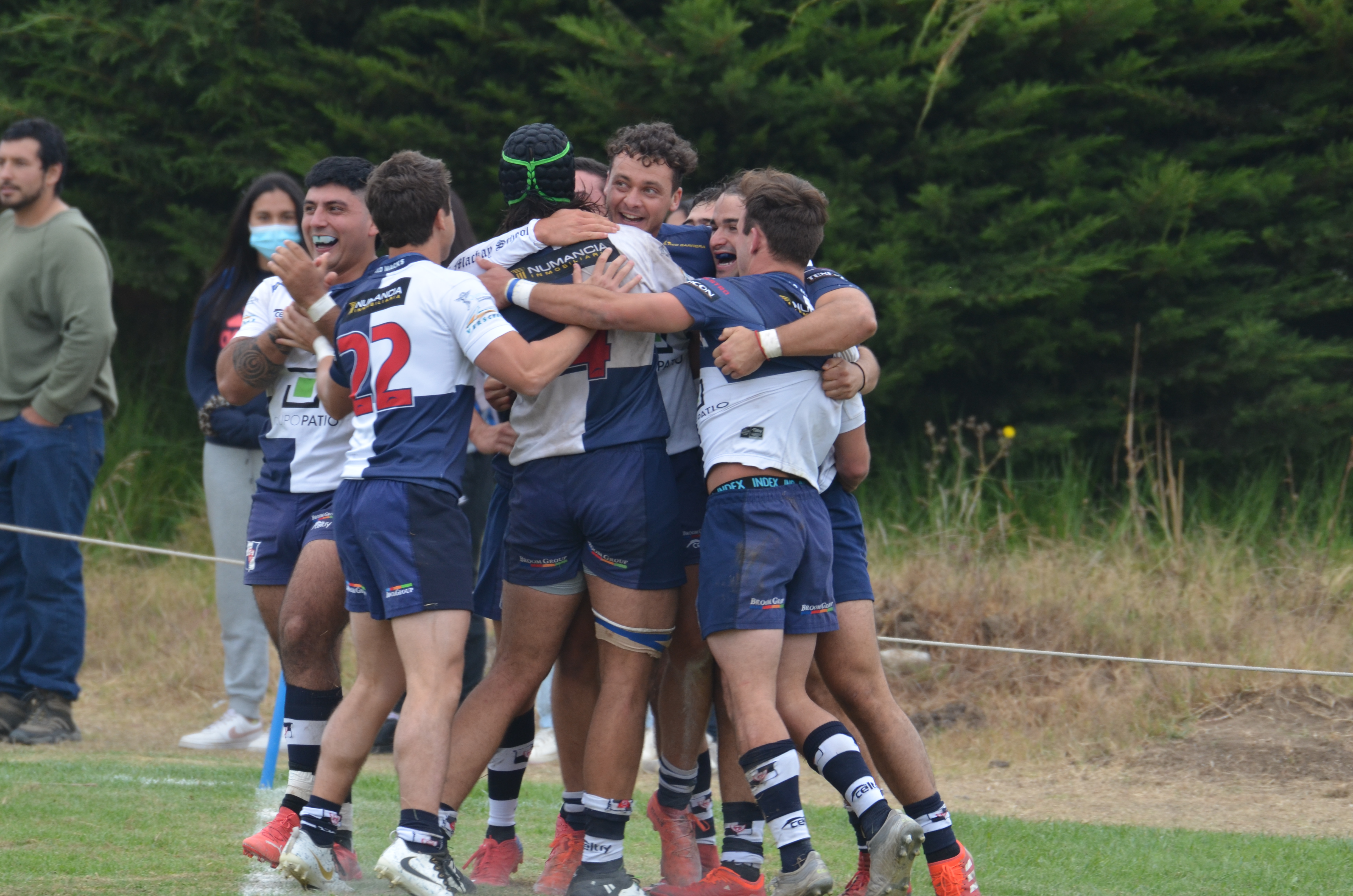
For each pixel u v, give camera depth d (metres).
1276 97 39.16
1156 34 38.94
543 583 14.12
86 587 37.44
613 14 39.44
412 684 13.10
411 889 12.35
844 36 38.69
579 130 40.47
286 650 14.62
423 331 13.41
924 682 28.86
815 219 14.28
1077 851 17.77
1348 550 32.53
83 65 42.97
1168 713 26.06
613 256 14.00
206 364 24.69
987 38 38.06
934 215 38.22
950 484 39.31
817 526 13.76
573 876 14.55
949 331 38.50
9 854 14.42
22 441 24.33
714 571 13.45
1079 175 38.00
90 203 44.34
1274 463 37.84
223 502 24.92
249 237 23.44
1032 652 20.59
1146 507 35.12
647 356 14.09
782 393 13.58
